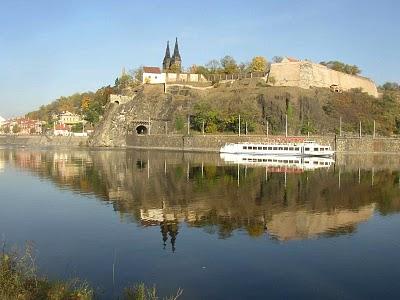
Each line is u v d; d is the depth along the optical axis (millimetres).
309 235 41406
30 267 29094
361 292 27844
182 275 30344
